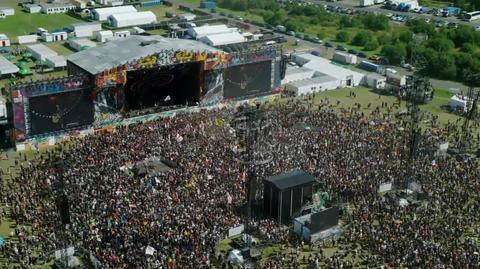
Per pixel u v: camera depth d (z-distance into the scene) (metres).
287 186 77.00
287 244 72.25
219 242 71.75
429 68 153.75
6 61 141.75
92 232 68.69
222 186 81.38
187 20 194.38
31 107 100.75
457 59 151.12
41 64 147.62
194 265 63.94
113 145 95.25
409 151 93.00
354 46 178.38
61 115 104.38
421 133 108.25
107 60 109.19
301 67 145.38
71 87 104.25
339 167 87.69
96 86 105.94
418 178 85.69
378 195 81.69
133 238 67.25
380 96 133.38
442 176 86.69
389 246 68.25
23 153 99.69
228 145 95.94
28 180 82.12
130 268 63.41
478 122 118.50
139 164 87.44
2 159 96.38
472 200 80.44
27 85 99.38
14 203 76.00
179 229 69.31
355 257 68.75
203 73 119.94
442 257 65.81
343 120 111.62
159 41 119.69
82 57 112.38
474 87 143.38
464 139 105.31
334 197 80.38
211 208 75.44
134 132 103.06
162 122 110.12
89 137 102.75
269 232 73.38
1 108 110.75
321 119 110.94
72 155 90.69
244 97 126.88
